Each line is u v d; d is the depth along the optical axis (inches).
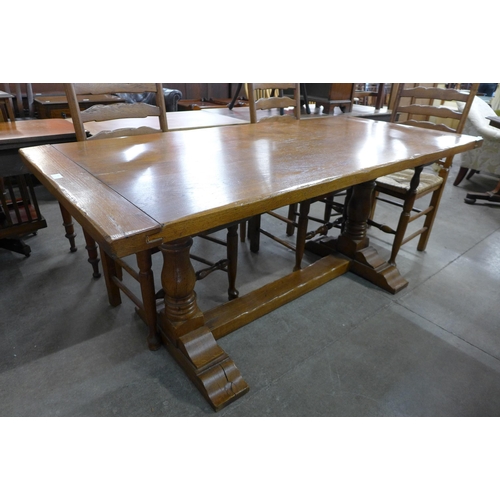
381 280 77.2
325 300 74.0
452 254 93.2
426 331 66.7
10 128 80.5
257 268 85.2
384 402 53.2
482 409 52.7
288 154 57.6
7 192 112.7
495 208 123.8
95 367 57.0
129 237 31.0
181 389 53.9
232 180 44.7
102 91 65.3
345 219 84.4
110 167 48.0
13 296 71.9
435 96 86.0
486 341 65.0
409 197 75.9
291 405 52.5
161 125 74.0
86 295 73.1
